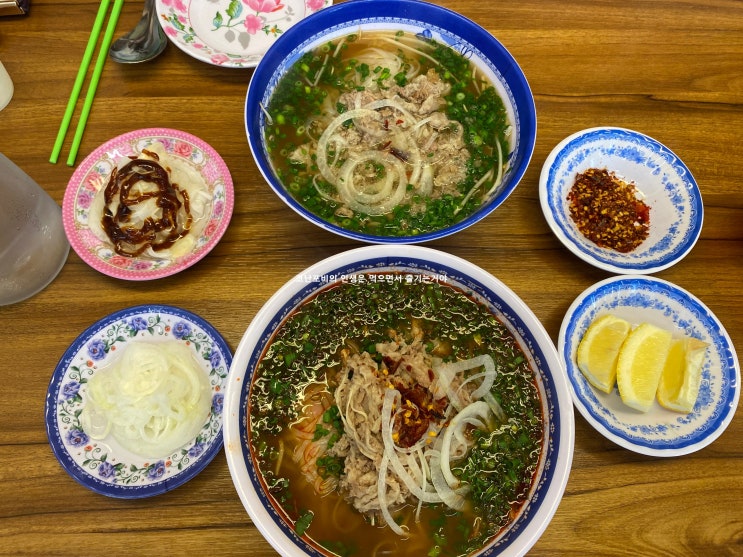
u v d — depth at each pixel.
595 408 0.35
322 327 0.35
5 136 0.42
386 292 0.36
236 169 0.42
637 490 0.35
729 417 0.35
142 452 0.34
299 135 0.42
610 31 0.47
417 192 0.40
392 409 0.32
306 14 0.48
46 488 0.34
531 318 0.32
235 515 0.33
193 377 0.36
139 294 0.38
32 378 0.36
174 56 0.45
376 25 0.44
